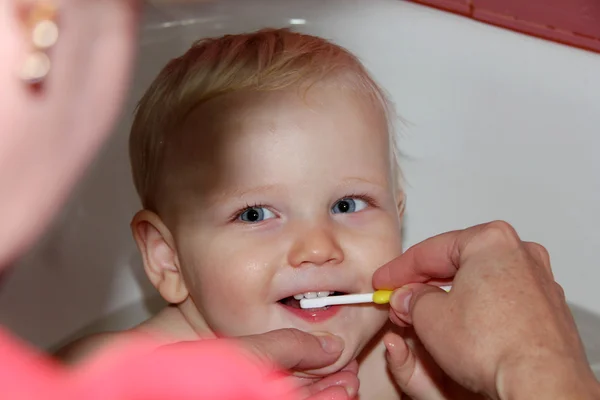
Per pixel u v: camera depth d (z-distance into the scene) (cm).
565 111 103
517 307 56
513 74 104
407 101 110
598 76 102
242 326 80
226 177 79
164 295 89
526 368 53
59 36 27
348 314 78
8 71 25
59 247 106
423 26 108
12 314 102
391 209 84
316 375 78
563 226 107
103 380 30
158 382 32
